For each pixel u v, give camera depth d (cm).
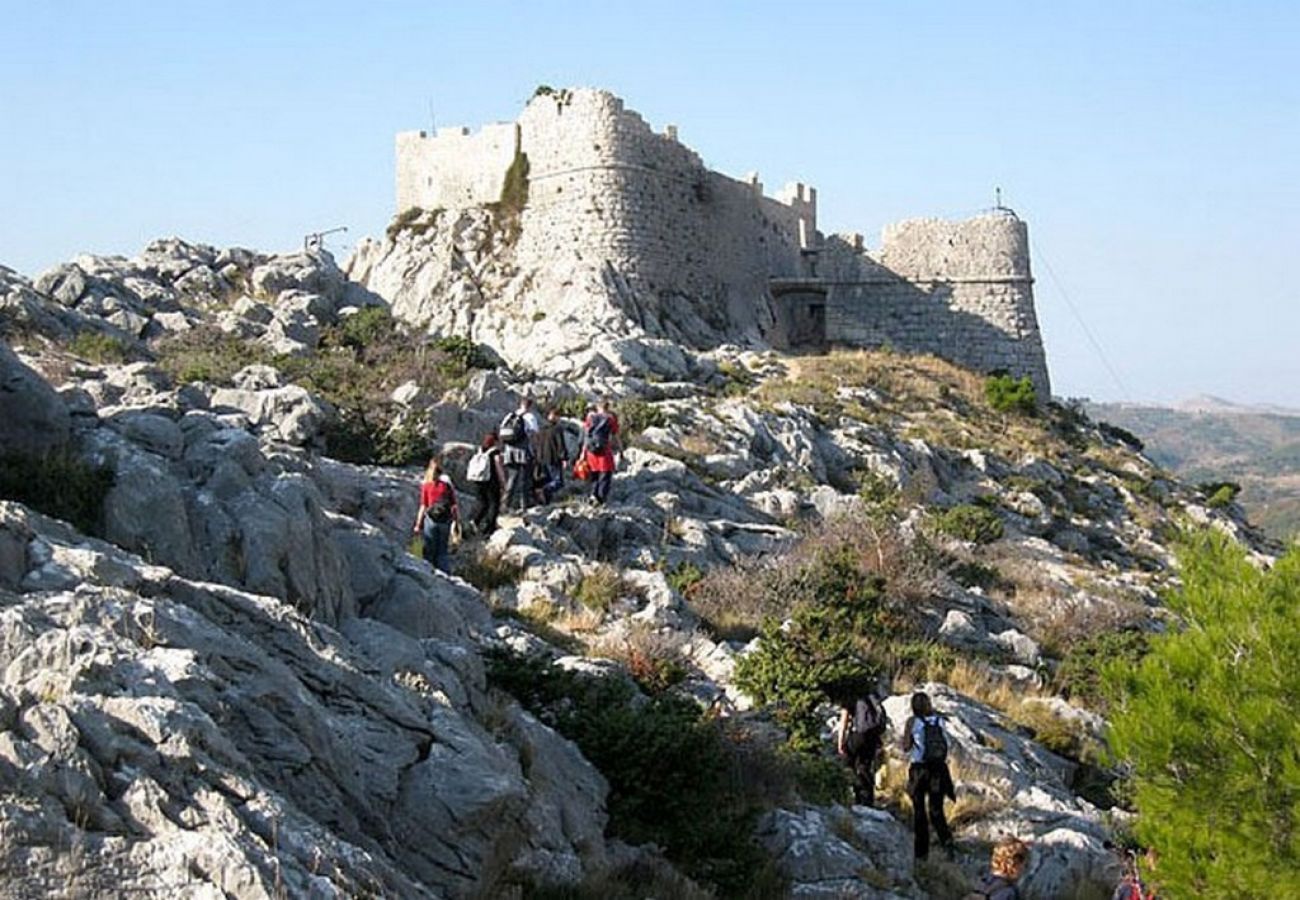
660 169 7138
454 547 2602
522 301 6931
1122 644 2980
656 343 5744
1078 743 2494
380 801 1208
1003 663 2886
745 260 7650
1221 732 1572
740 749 1838
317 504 1677
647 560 2886
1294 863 1497
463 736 1329
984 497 5066
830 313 7625
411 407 3588
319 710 1184
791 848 1678
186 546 1526
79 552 1227
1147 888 1627
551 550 2717
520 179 7281
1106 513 5612
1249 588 1680
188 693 1041
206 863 871
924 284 7525
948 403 6366
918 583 3052
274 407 3094
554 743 1573
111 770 924
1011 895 1390
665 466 3606
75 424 1675
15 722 920
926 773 1884
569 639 2214
